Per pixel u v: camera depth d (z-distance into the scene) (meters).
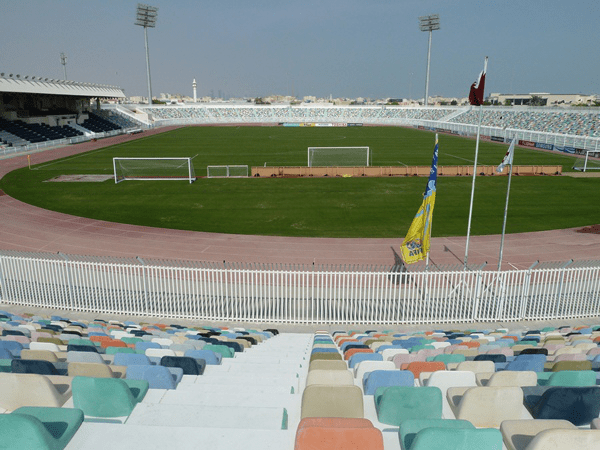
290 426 5.22
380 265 21.95
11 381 4.99
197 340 10.68
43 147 71.44
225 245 25.12
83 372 6.23
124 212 32.69
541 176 48.94
